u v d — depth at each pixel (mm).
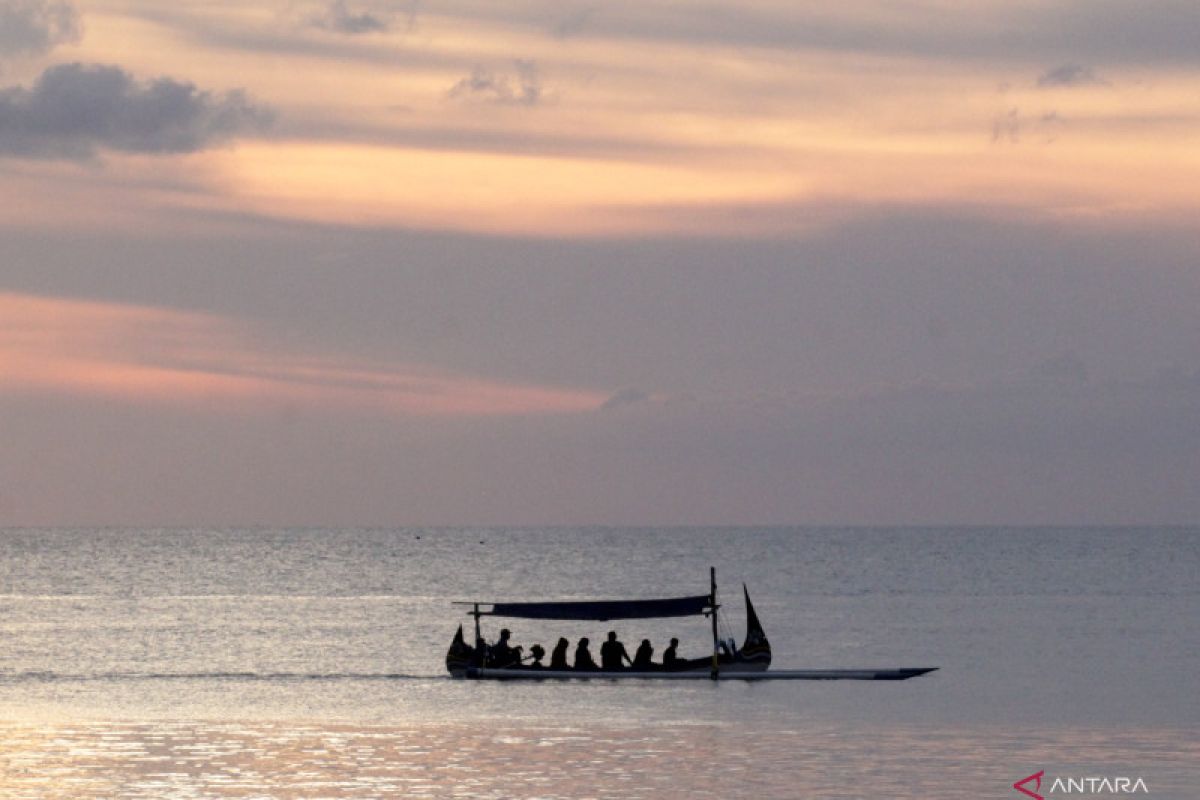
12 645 165375
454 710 103438
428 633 185125
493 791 73000
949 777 76312
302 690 117938
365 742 88125
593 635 188375
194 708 105188
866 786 74062
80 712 102750
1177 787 74000
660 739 88875
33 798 71500
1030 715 99125
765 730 92750
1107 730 91875
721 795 71938
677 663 127188
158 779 76062
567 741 88438
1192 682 119938
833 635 178375
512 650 129500
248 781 75562
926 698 109375
